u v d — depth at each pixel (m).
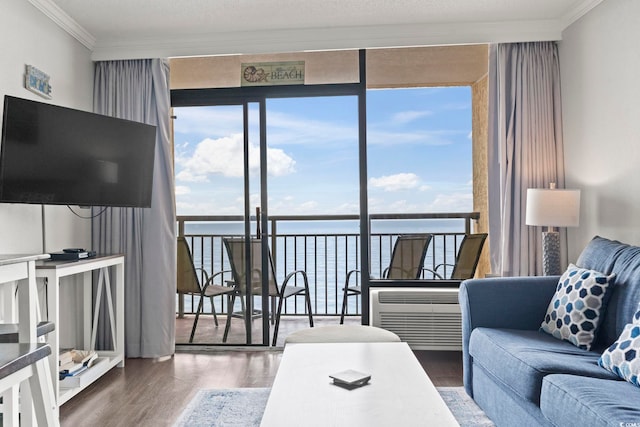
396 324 3.56
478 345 2.43
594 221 3.14
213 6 3.23
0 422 2.26
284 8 3.29
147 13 3.30
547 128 3.57
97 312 3.31
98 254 3.55
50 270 2.54
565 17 3.44
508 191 3.56
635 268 2.20
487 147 3.72
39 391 1.34
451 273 3.82
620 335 2.04
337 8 3.30
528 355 2.01
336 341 2.51
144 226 3.68
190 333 3.94
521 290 2.65
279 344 3.91
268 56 3.87
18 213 2.80
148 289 3.65
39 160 2.67
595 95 3.10
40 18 3.04
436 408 1.55
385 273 3.85
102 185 3.05
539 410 1.87
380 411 1.53
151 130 3.41
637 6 2.66
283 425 1.43
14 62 2.77
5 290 2.41
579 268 2.52
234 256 3.91
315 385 1.77
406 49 3.82
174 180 3.96
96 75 3.78
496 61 3.66
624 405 1.49
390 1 3.20
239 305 3.90
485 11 3.38
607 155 2.97
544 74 3.58
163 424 2.41
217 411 2.54
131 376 3.16
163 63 3.77
